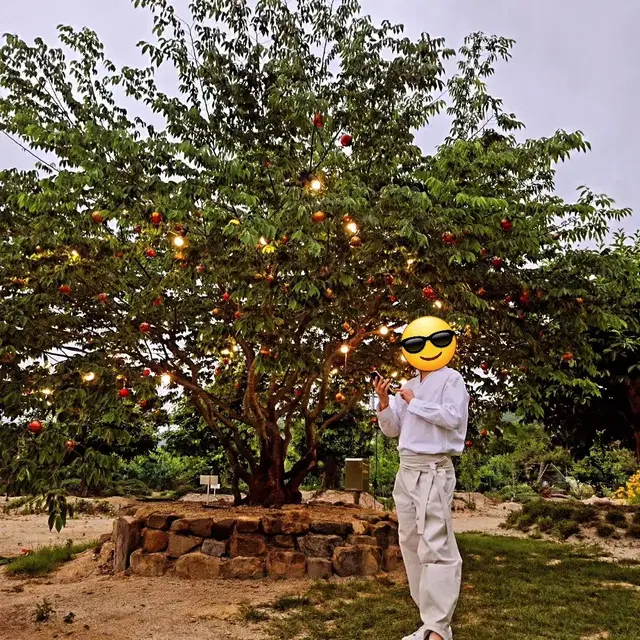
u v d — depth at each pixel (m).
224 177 5.37
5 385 4.78
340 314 6.38
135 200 5.18
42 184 5.34
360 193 5.20
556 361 7.24
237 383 9.12
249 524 6.76
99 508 15.04
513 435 6.91
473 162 5.75
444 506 3.16
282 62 6.51
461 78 6.99
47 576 6.95
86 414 4.96
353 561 6.58
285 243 5.41
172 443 19.25
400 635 4.36
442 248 5.14
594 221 6.19
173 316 7.49
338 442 17.77
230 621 4.87
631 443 11.17
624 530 10.15
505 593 5.75
